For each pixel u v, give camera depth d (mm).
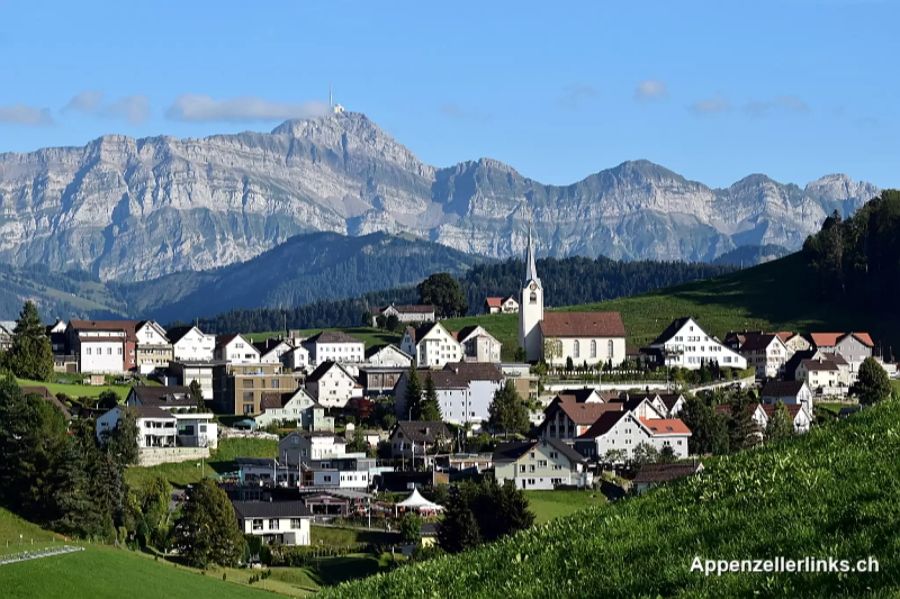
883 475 54938
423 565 61594
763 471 59156
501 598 53250
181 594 113250
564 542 57750
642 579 50688
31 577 106250
